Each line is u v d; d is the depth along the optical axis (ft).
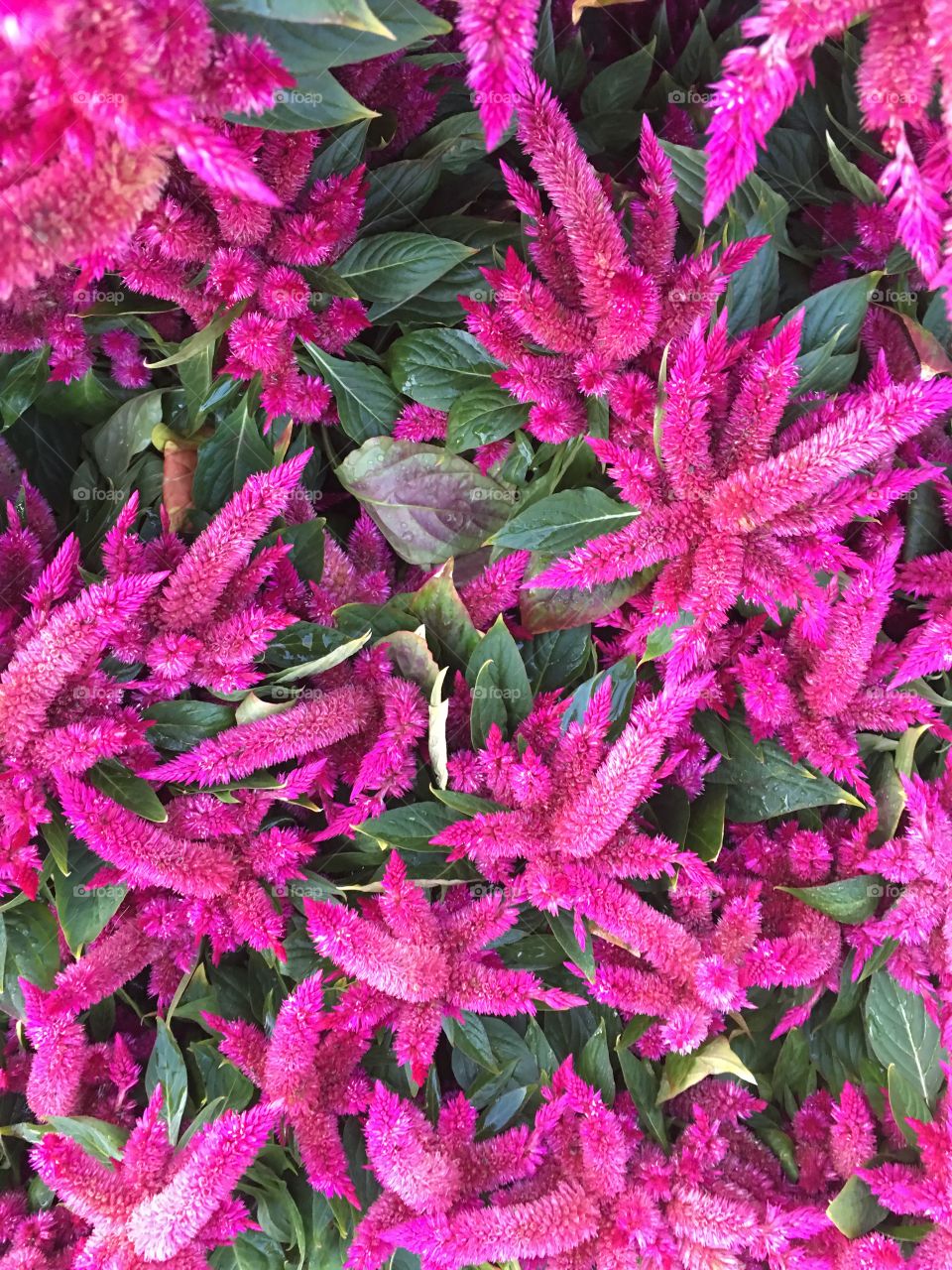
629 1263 1.48
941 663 1.50
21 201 1.04
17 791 1.37
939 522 1.59
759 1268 1.56
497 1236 1.44
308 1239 1.60
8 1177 1.67
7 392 1.54
